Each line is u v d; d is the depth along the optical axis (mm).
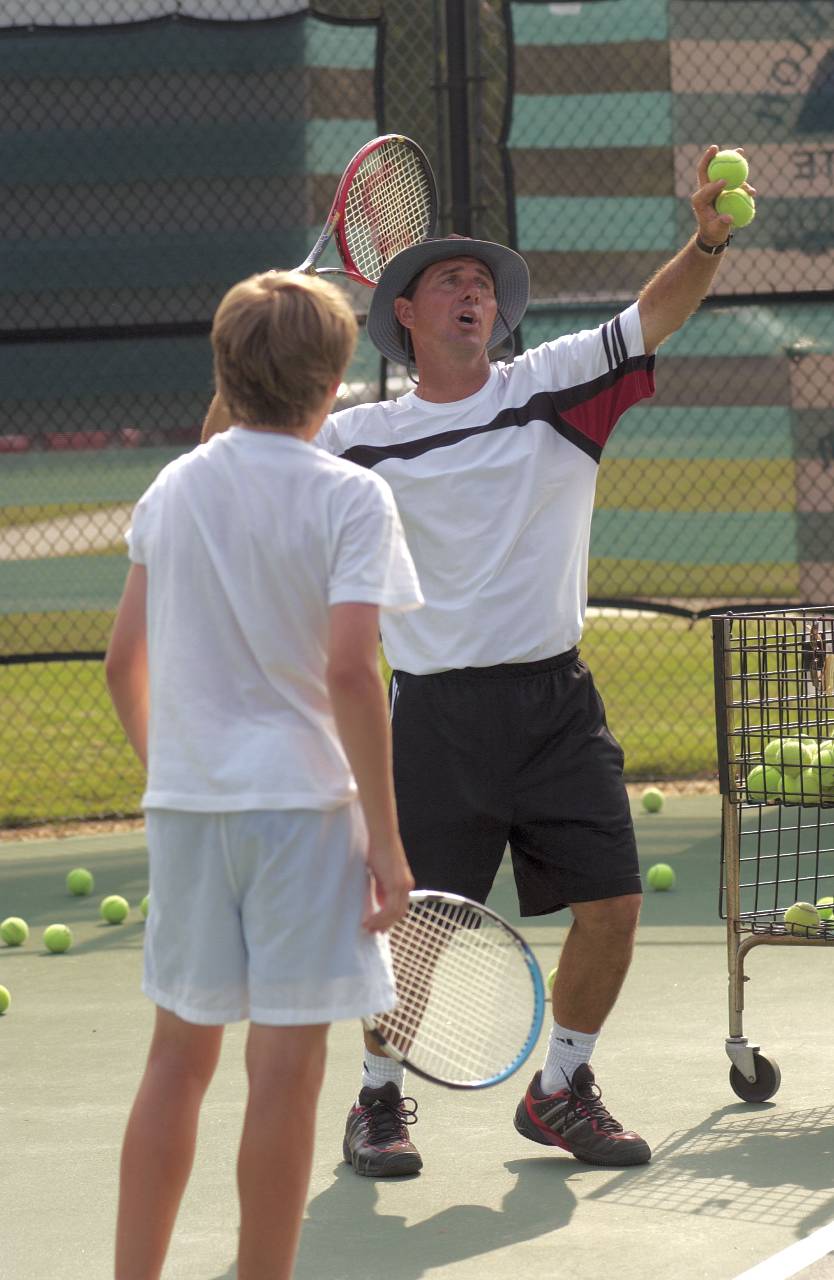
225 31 25781
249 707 8680
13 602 26172
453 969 9625
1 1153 13328
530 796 12344
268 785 8508
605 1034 16031
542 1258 10875
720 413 26406
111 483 26250
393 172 15086
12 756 31984
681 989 17500
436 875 12398
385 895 8531
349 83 26156
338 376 9023
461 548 12242
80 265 26016
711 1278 10398
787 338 26250
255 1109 8664
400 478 12320
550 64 26109
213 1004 8750
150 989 9047
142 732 9555
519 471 12258
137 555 9227
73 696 37031
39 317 26031
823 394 26234
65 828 27250
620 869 12383
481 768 12297
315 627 8680
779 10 25859
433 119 26828
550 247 26344
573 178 26234
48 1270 10984
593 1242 11102
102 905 21812
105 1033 16734
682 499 26547
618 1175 12406
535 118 26172
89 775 30594
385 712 8477
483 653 12242
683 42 25938
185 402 26156
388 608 8578
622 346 12320
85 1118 14156
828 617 13656
